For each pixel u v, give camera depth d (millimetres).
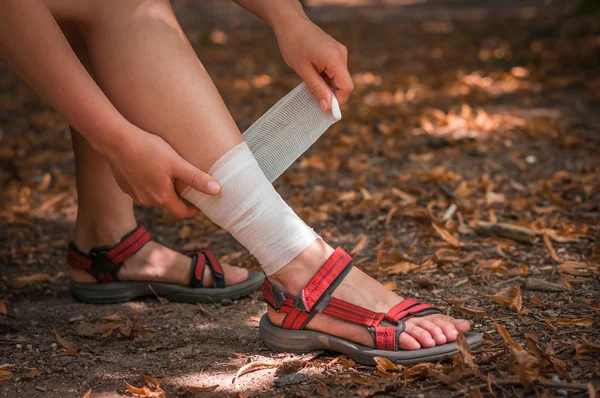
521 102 4391
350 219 2645
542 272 2012
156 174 1455
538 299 1770
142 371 1563
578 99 4332
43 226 2770
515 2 10375
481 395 1310
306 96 1577
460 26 8328
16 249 2535
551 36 6664
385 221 2586
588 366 1421
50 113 4672
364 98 4734
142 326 1820
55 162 3645
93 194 1964
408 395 1376
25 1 1400
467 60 5969
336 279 1546
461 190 2762
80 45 1729
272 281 1585
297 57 1564
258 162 1589
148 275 1992
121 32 1531
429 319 1552
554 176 2928
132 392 1442
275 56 6797
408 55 6492
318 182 3146
